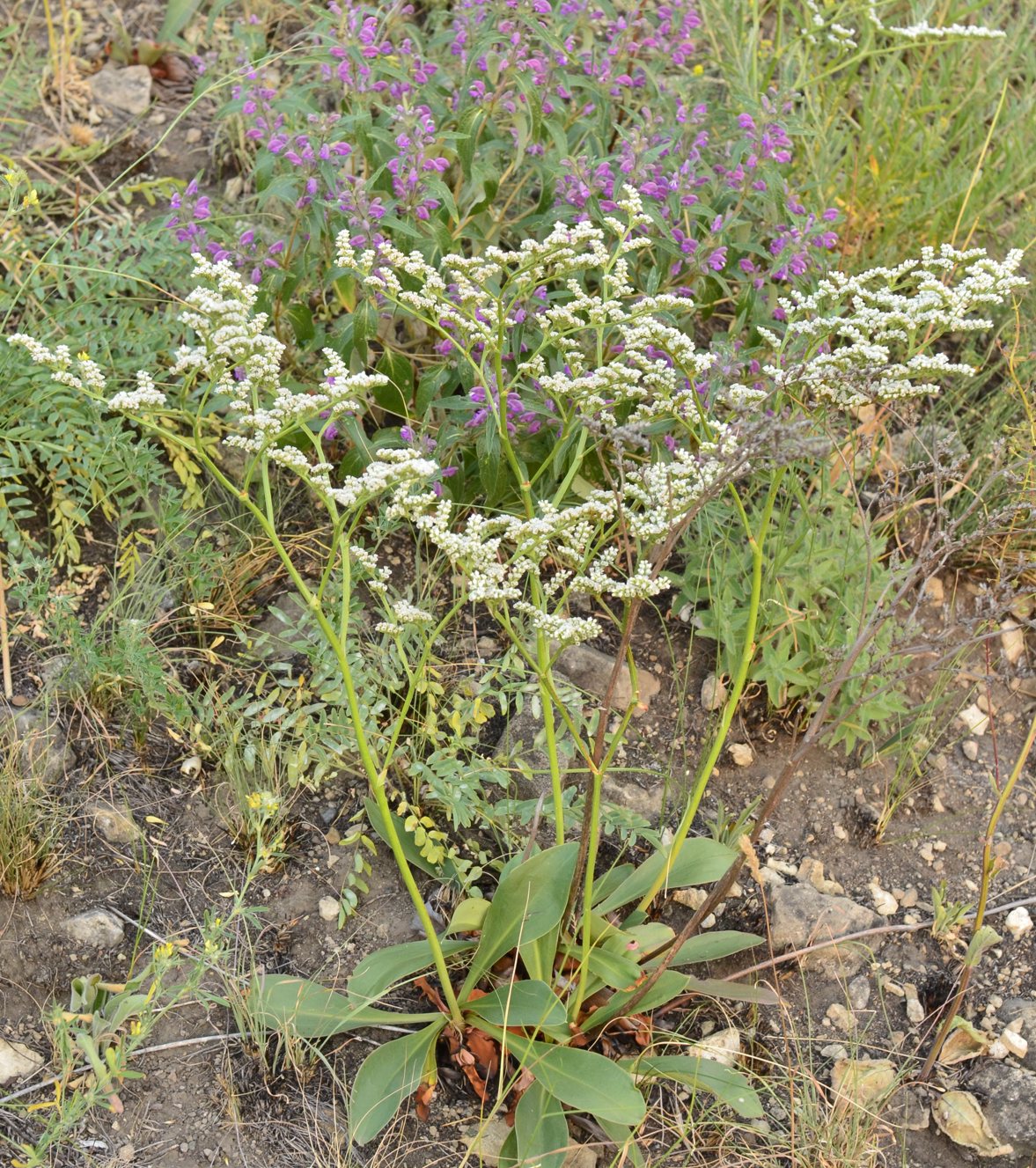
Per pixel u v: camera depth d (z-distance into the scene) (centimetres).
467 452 97
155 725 91
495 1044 78
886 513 105
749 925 88
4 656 91
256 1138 76
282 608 97
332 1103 77
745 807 93
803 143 119
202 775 89
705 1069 76
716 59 119
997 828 95
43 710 90
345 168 101
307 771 90
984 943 86
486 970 78
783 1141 78
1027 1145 79
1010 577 72
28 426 94
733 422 71
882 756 96
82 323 102
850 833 94
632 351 72
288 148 92
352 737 88
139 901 84
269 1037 79
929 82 132
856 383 69
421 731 88
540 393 92
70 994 80
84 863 85
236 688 94
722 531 98
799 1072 81
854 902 89
